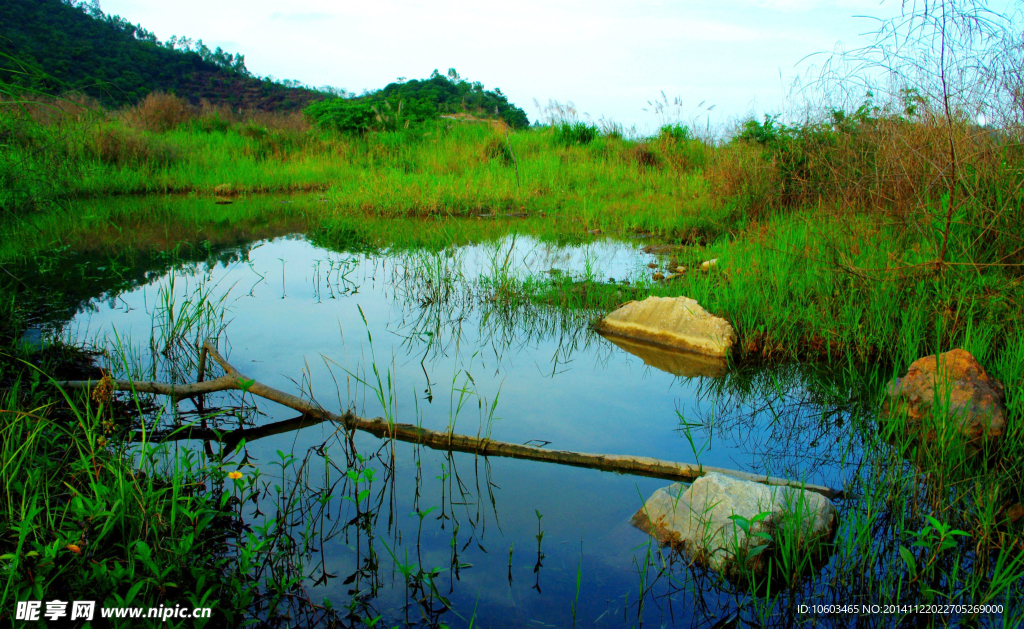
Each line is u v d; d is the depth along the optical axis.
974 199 4.52
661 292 5.91
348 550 2.55
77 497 2.34
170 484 2.84
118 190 13.07
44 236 8.51
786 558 2.34
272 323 5.38
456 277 6.88
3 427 2.90
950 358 3.65
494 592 2.33
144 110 19.38
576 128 18.50
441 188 12.46
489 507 2.86
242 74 65.12
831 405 3.95
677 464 3.15
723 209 9.38
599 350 4.95
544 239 9.29
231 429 3.56
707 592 2.34
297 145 18.33
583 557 2.53
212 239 9.01
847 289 5.00
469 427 3.61
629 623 2.20
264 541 2.30
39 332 4.67
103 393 3.24
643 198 12.23
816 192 7.30
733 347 4.78
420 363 4.59
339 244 8.86
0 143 5.51
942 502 2.76
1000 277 4.45
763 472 3.19
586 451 3.39
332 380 4.21
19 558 2.07
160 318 5.32
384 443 3.45
